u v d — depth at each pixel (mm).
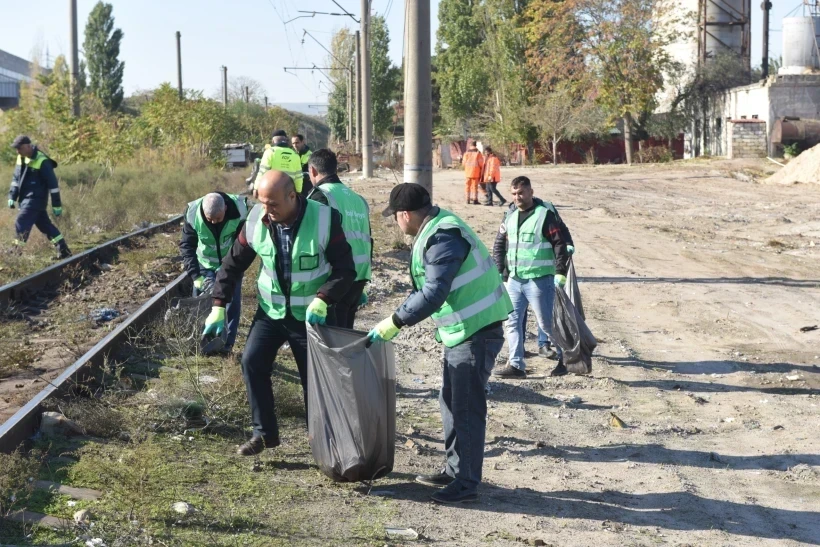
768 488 5824
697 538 4930
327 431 5180
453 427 5336
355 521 4793
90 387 6785
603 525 5027
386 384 5188
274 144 10188
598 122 55219
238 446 5898
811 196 29562
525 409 7574
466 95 71312
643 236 20312
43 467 5066
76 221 17875
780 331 10758
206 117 41312
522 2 59812
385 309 11523
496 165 27266
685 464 6273
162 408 6207
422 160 13695
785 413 7527
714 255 17328
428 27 13602
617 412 7562
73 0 31016
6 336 8578
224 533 4406
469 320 5156
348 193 6316
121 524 4348
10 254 13172
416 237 5160
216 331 5414
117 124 36844
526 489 5645
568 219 23891
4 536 4129
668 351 9742
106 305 10531
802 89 44562
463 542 4645
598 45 51406
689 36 53562
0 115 32406
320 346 5090
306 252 5188
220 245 7898
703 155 51812
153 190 24594
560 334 8109
